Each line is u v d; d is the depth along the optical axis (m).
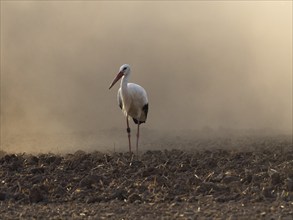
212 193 20.95
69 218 18.28
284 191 20.45
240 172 24.20
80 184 22.48
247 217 17.55
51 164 26.45
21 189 21.95
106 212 18.89
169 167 25.42
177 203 19.69
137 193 20.97
